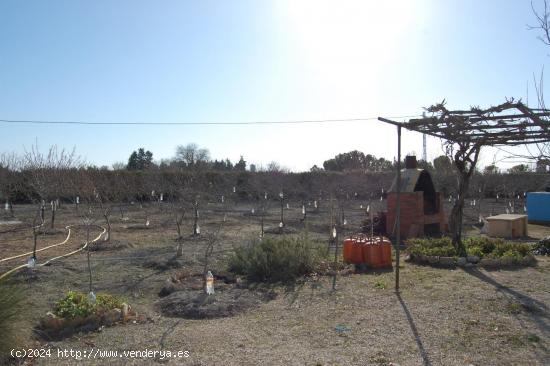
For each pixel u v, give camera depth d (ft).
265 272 29.25
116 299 21.42
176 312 21.59
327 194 99.04
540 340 17.47
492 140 31.89
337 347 16.88
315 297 24.59
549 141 26.61
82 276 29.55
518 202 103.65
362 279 28.96
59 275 29.30
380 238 34.53
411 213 49.06
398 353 16.21
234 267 31.22
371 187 97.14
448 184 84.38
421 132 27.66
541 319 20.08
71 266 32.22
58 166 63.87
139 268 32.22
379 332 18.58
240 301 23.17
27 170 70.03
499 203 100.22
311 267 30.66
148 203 94.32
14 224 61.21
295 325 19.70
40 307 21.90
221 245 42.83
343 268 31.42
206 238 47.91
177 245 43.04
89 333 18.39
